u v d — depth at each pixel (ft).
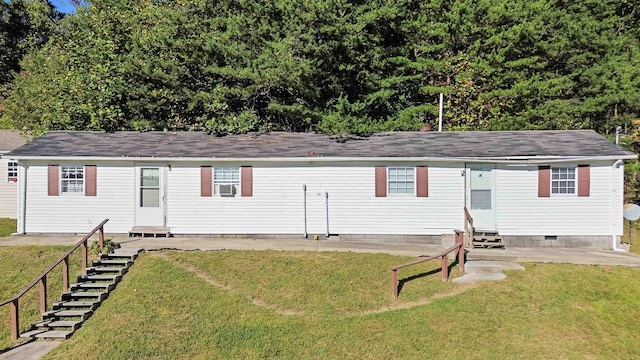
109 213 55.72
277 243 51.98
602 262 45.37
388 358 30.30
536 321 34.71
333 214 55.67
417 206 55.01
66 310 35.94
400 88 84.69
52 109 78.64
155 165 55.83
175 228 55.88
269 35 72.64
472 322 34.19
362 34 72.33
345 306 36.58
